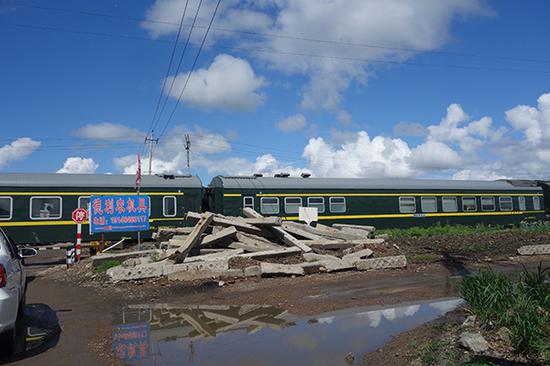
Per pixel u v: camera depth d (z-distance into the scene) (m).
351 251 13.62
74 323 7.44
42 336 6.70
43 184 19.48
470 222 28.48
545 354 4.88
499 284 6.60
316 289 9.64
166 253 11.91
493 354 5.04
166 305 8.57
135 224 17.09
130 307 8.49
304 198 23.97
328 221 24.27
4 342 5.79
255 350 5.80
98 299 9.31
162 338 6.43
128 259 12.47
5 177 19.12
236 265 11.41
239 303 8.56
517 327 5.31
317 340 6.14
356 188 25.27
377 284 10.14
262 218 13.59
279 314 7.66
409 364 5.01
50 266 17.00
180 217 21.89
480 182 30.00
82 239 19.73
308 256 12.34
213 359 5.51
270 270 10.93
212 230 13.95
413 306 8.00
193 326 7.04
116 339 6.45
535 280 6.62
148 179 21.86
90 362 5.51
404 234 20.66
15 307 5.79
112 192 20.69
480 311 6.23
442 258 13.62
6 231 18.66
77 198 19.97
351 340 6.10
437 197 27.58
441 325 6.49
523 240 17.16
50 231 19.34
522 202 30.94
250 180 23.41
